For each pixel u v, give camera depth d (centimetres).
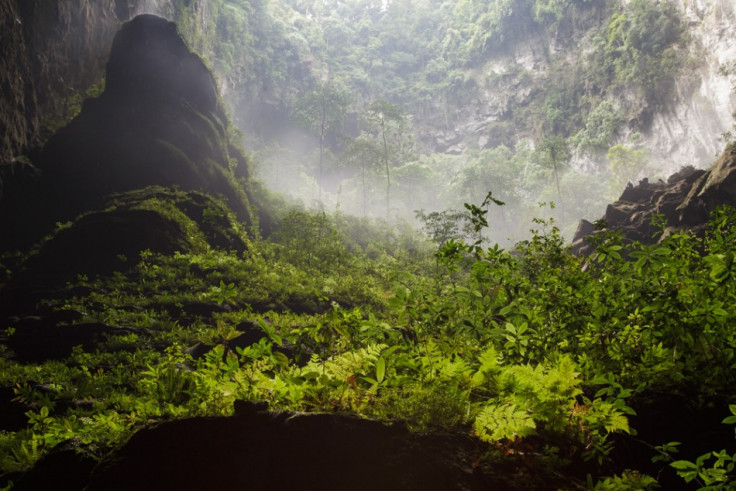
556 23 10594
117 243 1994
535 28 11006
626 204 3131
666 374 284
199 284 1795
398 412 235
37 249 2397
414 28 13375
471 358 327
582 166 9250
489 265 391
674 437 259
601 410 235
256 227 3025
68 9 3525
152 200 2342
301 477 201
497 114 11156
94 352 1277
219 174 2967
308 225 2953
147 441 221
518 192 8394
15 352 1299
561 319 372
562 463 213
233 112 8556
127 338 1316
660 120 8575
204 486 208
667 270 342
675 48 8544
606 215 3086
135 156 2770
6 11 2903
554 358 329
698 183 2453
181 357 385
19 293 1716
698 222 2388
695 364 292
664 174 8025
